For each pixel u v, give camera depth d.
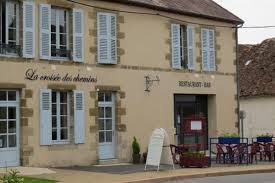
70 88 19.72
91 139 20.25
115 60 21.05
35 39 18.92
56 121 19.55
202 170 18.27
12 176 13.44
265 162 21.56
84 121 20.08
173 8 22.91
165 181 16.22
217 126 24.66
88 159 20.12
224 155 20.89
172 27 23.16
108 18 20.92
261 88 30.73
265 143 22.42
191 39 23.86
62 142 19.61
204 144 24.52
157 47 22.56
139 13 21.95
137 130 21.72
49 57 19.20
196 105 24.45
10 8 18.64
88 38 20.36
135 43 21.78
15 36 18.69
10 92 18.41
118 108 21.12
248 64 33.00
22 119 18.42
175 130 23.19
